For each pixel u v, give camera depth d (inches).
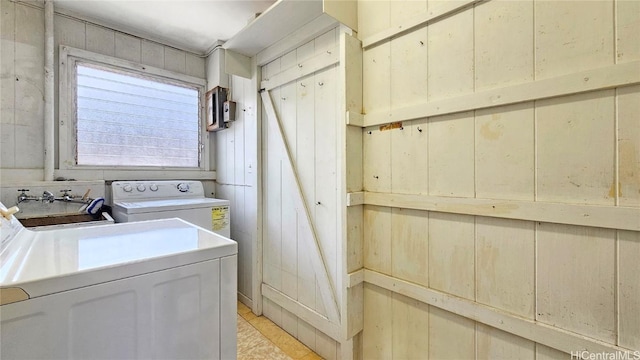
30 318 25.5
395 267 54.8
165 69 108.1
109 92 97.1
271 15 66.4
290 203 79.0
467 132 44.9
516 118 40.1
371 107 57.9
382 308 57.1
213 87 112.6
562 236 36.8
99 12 89.1
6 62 79.5
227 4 84.1
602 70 33.3
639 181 31.7
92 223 77.4
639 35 31.5
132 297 31.0
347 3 57.9
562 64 36.3
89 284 28.4
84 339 28.1
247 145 98.7
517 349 40.8
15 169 80.7
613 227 32.8
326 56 67.2
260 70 88.4
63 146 87.7
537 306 38.8
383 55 55.7
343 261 58.2
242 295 100.0
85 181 89.1
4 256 31.8
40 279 26.0
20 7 81.4
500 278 42.0
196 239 41.4
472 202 43.9
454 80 46.1
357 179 59.1
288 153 79.6
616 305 33.2
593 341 34.4
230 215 108.9
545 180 37.8
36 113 83.6
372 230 58.6
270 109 84.7
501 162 41.5
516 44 39.9
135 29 99.3
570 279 36.2
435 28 48.3
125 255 33.2
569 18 35.8
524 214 39.0
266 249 88.4
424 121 50.1
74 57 89.8
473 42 44.0
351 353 60.2
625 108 32.4
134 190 95.2
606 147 33.6
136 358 31.1
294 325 78.3
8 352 24.6
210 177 118.9
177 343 34.1
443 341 48.5
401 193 53.4
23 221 73.8
